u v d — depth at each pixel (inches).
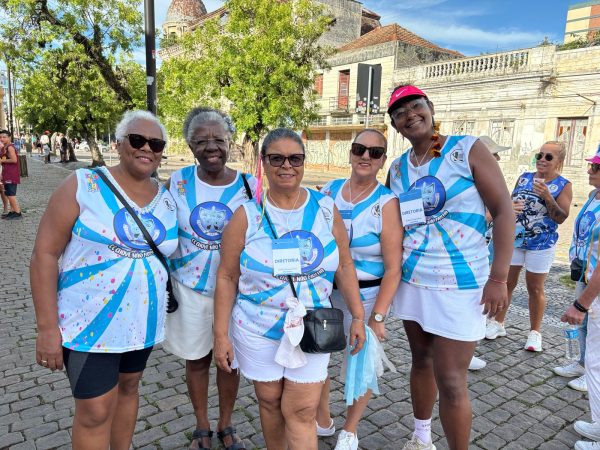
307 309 85.5
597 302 111.7
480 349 171.3
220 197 101.7
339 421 125.5
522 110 708.7
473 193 92.3
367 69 267.0
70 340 80.1
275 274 83.4
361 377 93.5
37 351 79.0
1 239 327.9
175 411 127.8
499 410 131.3
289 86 520.4
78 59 508.4
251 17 531.2
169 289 97.4
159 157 85.4
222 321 90.4
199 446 110.0
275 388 89.4
